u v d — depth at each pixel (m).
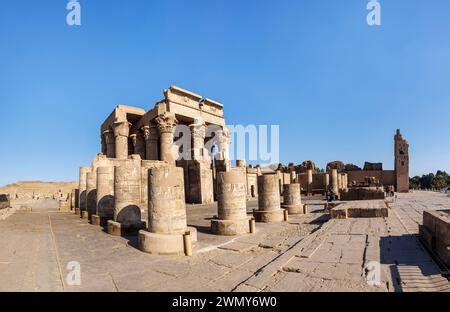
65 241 10.28
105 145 38.34
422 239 8.20
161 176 8.64
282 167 55.66
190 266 6.89
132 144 37.22
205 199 28.64
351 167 53.06
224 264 6.98
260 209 14.90
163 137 29.30
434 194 35.59
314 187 44.00
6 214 22.33
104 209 15.23
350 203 18.67
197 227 12.89
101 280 5.97
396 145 46.56
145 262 7.27
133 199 12.45
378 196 24.12
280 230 11.87
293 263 6.65
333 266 6.30
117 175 12.44
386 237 8.96
